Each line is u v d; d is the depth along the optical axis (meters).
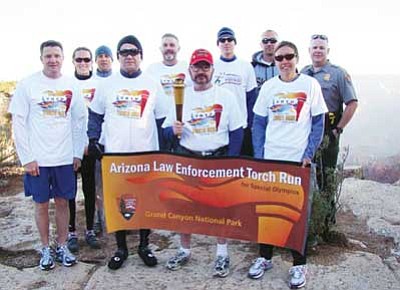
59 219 4.90
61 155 4.72
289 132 4.38
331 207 5.40
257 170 4.42
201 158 4.52
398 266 4.85
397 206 6.88
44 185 4.71
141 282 4.52
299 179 4.33
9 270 4.86
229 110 4.54
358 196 7.39
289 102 4.34
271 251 4.66
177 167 4.60
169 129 4.67
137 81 4.71
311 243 5.07
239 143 4.62
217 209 4.57
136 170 4.67
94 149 4.77
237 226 4.55
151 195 4.68
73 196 4.88
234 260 4.96
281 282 4.46
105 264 4.97
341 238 5.34
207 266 4.83
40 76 4.67
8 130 9.23
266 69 6.08
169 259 4.97
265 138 4.53
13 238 5.70
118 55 4.72
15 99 4.59
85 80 5.97
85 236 5.79
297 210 4.36
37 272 4.79
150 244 5.50
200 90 4.54
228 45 5.81
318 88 4.36
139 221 4.73
